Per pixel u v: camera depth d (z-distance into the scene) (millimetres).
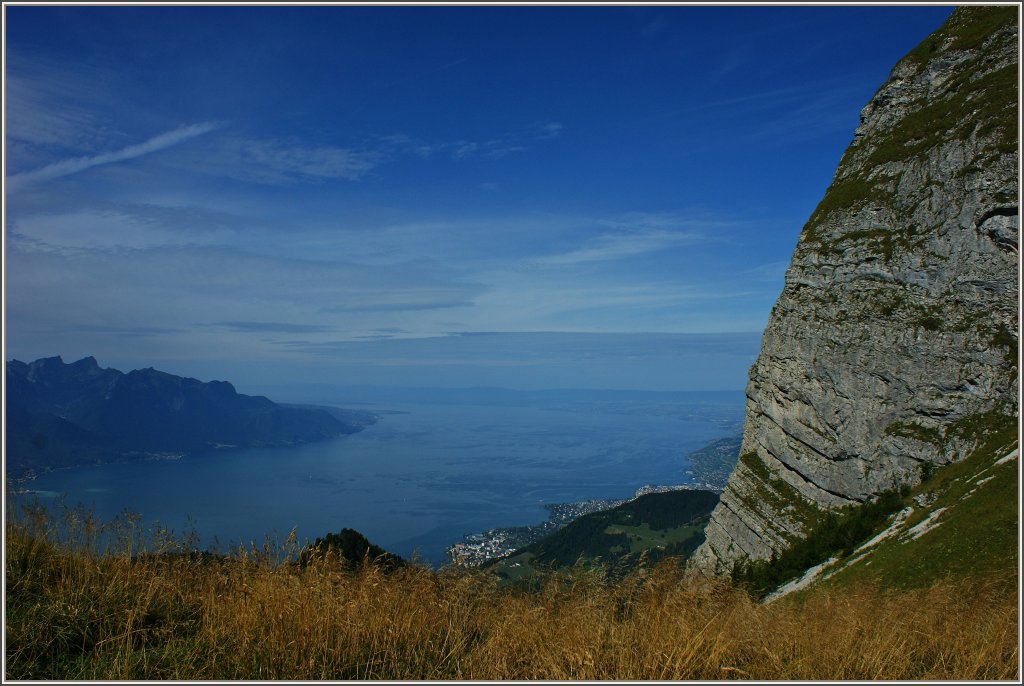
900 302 46375
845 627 8570
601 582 9109
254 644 7137
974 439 39812
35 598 7508
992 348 41062
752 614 8773
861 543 38125
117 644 7102
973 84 51000
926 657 8359
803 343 50469
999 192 42312
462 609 8594
